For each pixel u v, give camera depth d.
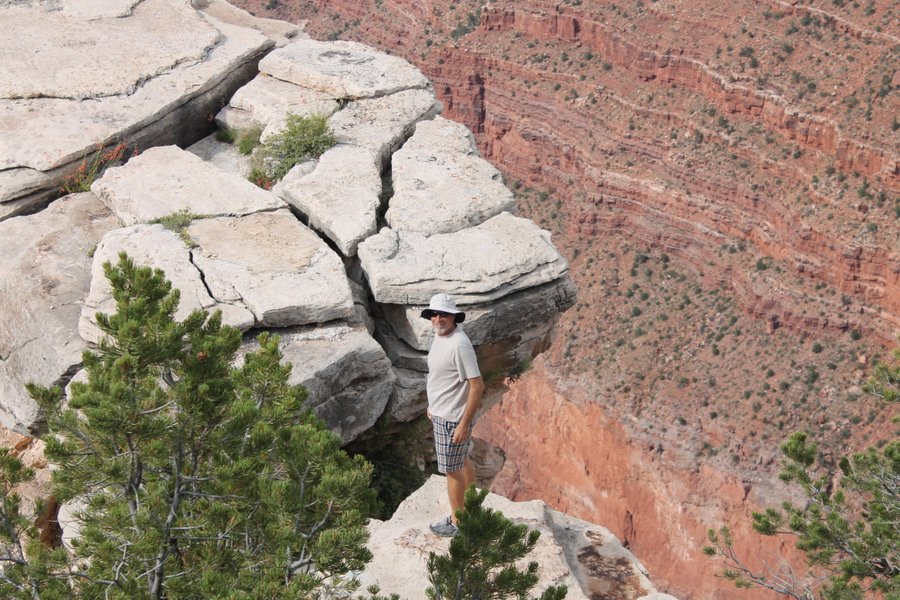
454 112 84.56
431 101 18.77
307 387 12.48
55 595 8.52
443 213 15.10
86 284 14.16
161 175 16.03
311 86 19.06
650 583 10.12
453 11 83.88
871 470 15.55
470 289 13.81
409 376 13.90
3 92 17.84
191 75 18.98
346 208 15.16
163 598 8.86
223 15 22.66
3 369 13.59
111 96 18.11
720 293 65.31
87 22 20.66
